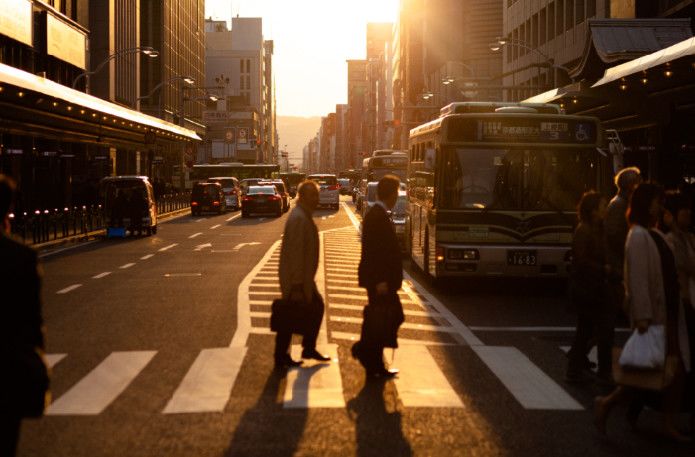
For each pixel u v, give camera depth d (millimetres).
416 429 6992
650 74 20922
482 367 9586
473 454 6340
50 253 26391
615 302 8703
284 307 9297
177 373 9070
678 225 7375
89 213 36625
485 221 16109
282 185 60688
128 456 6215
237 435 6762
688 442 6777
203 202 55094
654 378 6602
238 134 156750
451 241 16172
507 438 6785
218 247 28453
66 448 6414
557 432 6992
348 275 19969
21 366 4582
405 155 51625
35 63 52562
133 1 81938
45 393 4695
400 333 11883
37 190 48031
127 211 34219
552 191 16156
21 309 4605
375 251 8930
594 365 9133
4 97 29438
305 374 9023
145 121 47844
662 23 31906
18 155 40750
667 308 6738
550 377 9125
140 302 14906
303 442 6578
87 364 9570
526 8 63969
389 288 8922
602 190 16203
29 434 6789
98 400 7906
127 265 22156
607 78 23328
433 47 95562
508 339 11477
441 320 13141
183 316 13234
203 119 131375
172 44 103875
